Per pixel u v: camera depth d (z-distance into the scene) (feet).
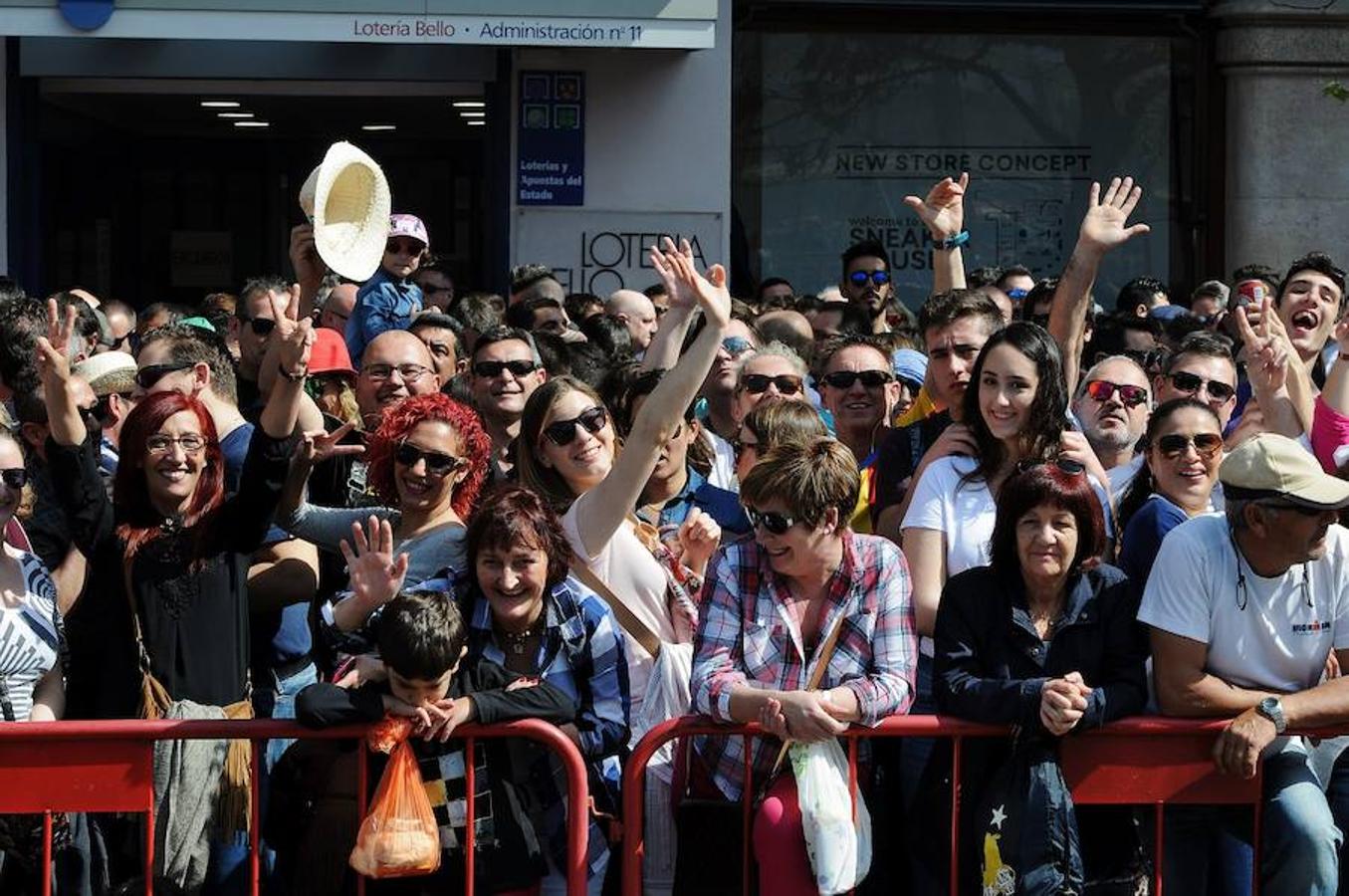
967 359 26.25
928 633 22.43
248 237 67.21
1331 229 61.41
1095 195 27.71
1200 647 20.93
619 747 21.13
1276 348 27.81
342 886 20.27
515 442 28.94
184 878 20.51
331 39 51.03
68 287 60.44
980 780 20.74
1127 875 21.04
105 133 63.93
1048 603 20.89
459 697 20.43
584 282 56.70
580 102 56.34
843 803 20.10
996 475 22.71
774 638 20.67
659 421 22.13
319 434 22.98
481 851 20.34
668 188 56.80
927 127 62.13
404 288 37.91
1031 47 62.18
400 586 21.18
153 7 50.75
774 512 20.26
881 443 27.58
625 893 20.49
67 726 20.13
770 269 61.93
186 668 21.75
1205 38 62.08
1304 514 20.43
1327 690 20.66
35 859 20.74
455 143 66.33
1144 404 27.20
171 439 21.97
